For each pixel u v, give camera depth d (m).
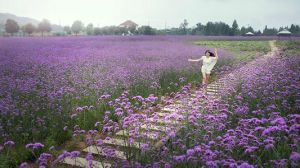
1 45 27.00
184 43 35.81
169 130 5.96
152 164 4.85
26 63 15.79
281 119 5.05
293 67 13.30
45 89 9.91
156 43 33.84
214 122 6.03
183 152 5.21
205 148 4.90
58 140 6.78
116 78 11.10
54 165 5.38
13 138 6.46
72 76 11.81
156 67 13.80
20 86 9.96
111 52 21.28
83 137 6.93
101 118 7.91
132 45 29.59
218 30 86.25
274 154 4.87
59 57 18.11
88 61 16.14
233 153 5.02
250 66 15.03
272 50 31.14
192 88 12.15
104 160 5.66
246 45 38.84
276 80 9.44
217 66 16.39
